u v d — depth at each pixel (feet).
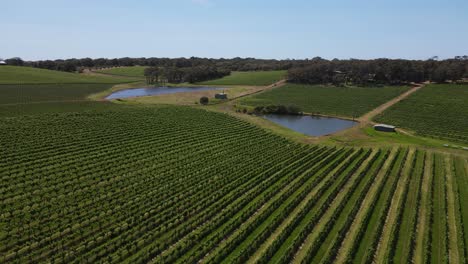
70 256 113.70
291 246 118.83
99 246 120.98
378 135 288.51
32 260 110.83
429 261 113.09
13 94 442.91
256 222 135.74
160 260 112.27
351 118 373.40
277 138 272.72
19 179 170.71
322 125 346.33
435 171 195.00
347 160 207.51
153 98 484.74
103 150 219.61
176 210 147.23
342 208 148.97
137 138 249.34
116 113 325.21
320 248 120.47
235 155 223.10
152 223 134.82
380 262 112.78
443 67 602.85
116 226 132.77
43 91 492.13
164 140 248.73
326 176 187.11
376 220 138.92
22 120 276.41
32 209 143.54
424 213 144.97
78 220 136.15
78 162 196.85
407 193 164.35
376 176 185.78
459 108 403.95
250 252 117.29
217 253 116.06
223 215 140.36
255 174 189.57
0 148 208.64
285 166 204.64
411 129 317.83
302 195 159.43
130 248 118.73
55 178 174.09
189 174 187.32
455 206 151.02
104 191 162.91
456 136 290.76
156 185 171.94
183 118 323.57
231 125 308.40
